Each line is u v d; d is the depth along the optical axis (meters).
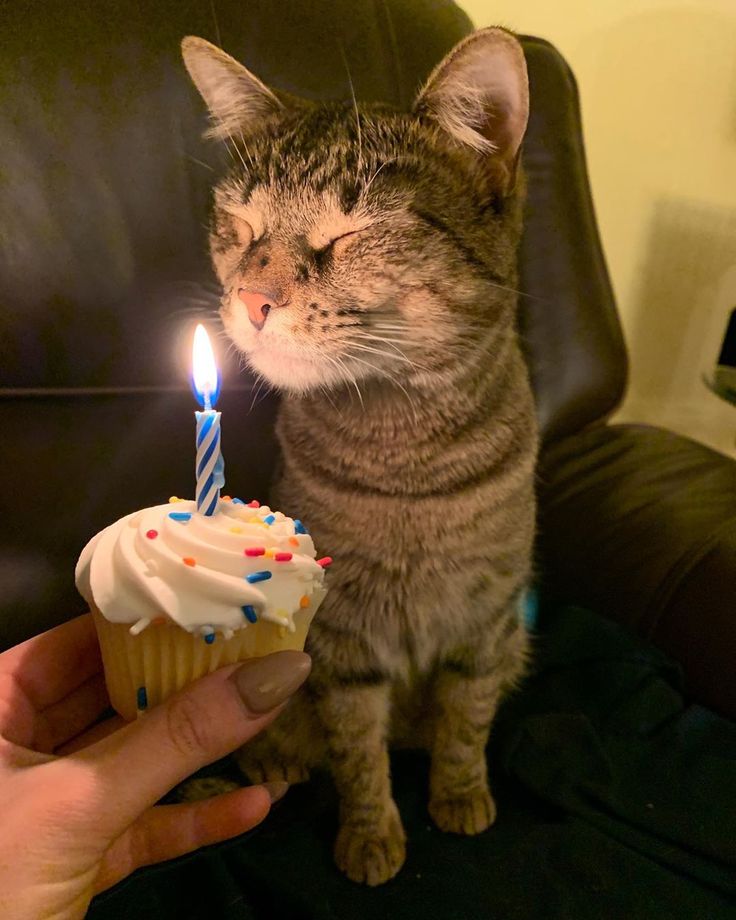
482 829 0.35
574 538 0.49
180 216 0.38
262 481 0.45
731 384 0.63
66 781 0.20
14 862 0.20
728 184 0.70
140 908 0.30
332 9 0.42
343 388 0.32
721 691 0.40
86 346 0.37
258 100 0.34
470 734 0.37
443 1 0.48
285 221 0.30
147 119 0.37
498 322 0.33
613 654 0.42
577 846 0.33
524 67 0.28
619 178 0.66
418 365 0.31
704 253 0.72
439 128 0.30
